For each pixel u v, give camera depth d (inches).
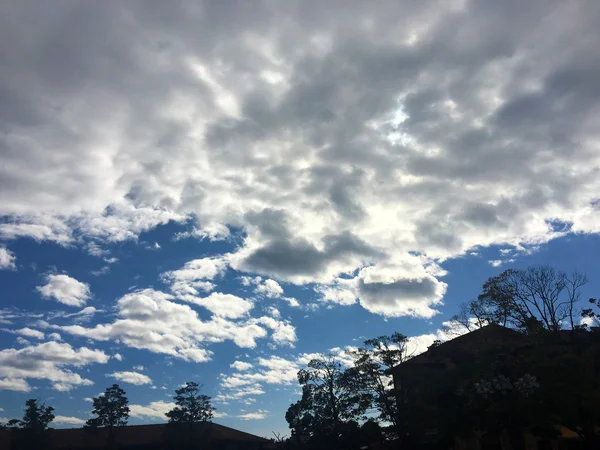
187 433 2488.9
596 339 1438.2
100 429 2628.0
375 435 1873.8
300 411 2228.1
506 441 1316.4
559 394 1155.3
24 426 2377.0
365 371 1822.1
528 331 1617.9
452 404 1327.5
